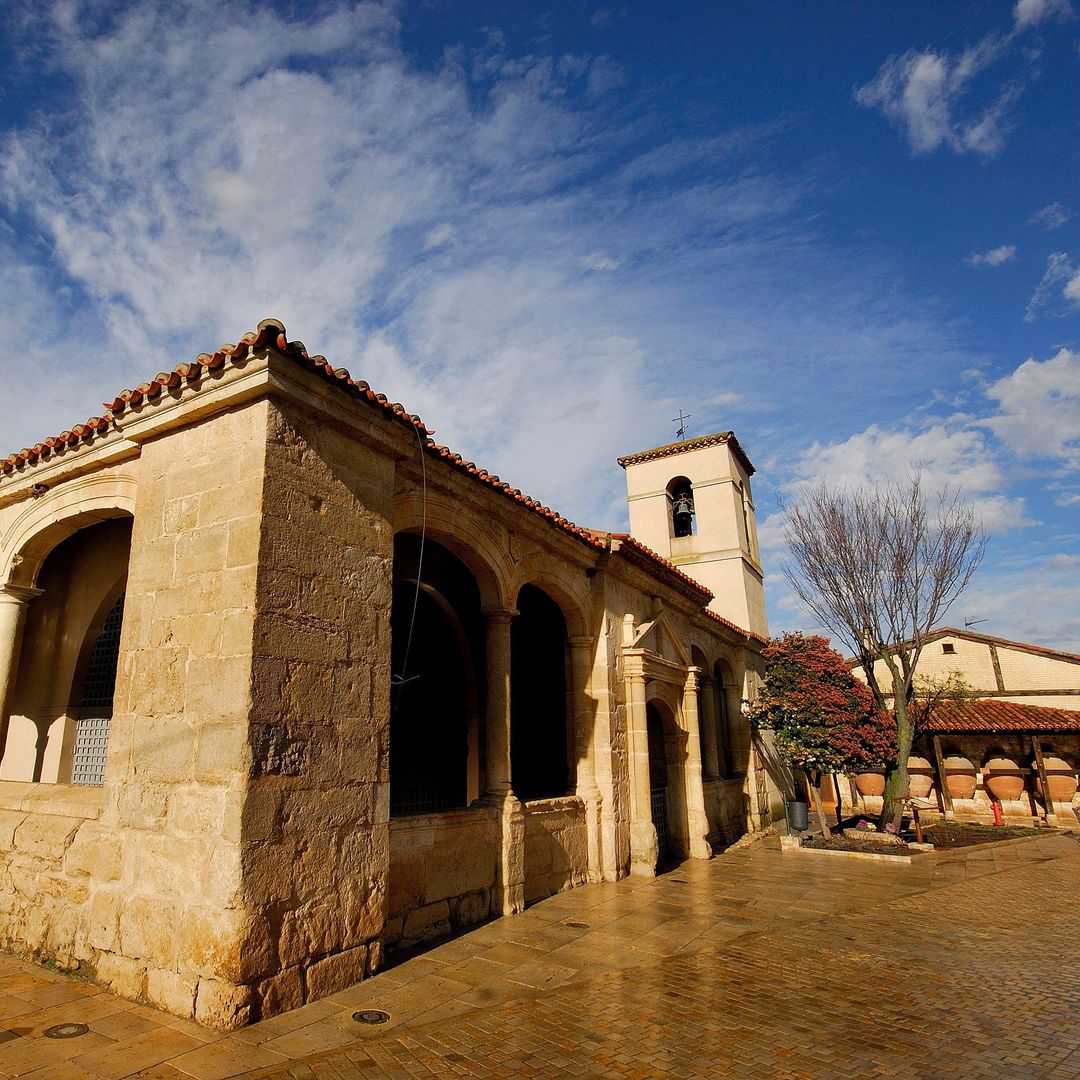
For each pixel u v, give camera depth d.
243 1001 5.21
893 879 12.08
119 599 10.53
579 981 6.53
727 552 22.58
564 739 12.46
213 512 6.39
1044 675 24.22
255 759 5.58
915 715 19.98
